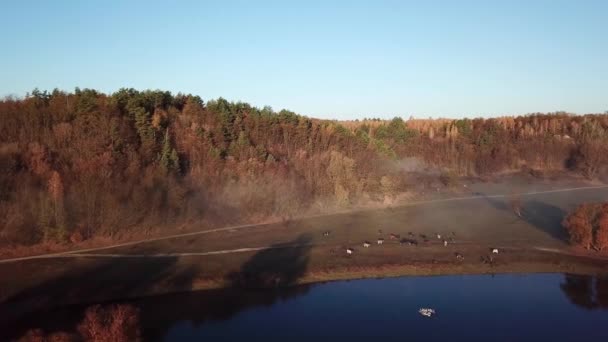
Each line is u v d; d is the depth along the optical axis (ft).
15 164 387.34
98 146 435.12
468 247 368.07
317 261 336.08
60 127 444.55
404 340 229.86
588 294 289.74
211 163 496.64
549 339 232.53
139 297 275.39
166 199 422.82
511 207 514.68
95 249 346.95
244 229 422.41
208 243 372.99
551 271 326.65
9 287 272.31
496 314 260.62
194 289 289.33
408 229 426.51
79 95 507.30
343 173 551.18
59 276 291.79
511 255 349.61
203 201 450.30
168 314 256.52
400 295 287.69
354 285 304.30
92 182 389.39
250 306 270.05
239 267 319.88
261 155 540.52
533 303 276.41
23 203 357.20
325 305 272.31
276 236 399.24
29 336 209.05
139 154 457.27
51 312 250.57
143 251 346.33
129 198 401.29
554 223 436.76
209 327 242.17
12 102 485.97
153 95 594.65
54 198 361.30
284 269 320.29
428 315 257.75
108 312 218.79
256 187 483.10
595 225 359.05
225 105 621.31
